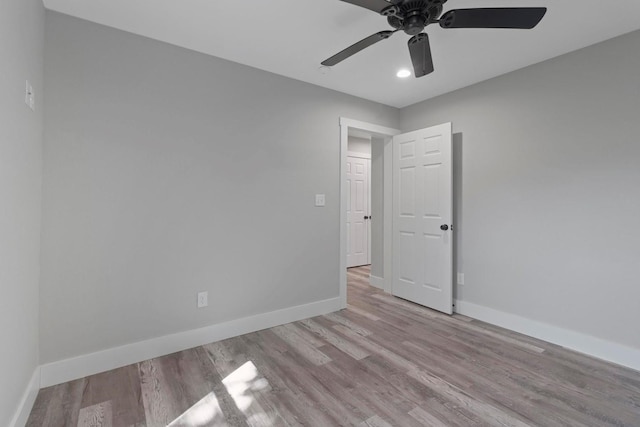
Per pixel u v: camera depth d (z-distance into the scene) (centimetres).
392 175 390
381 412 171
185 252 246
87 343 208
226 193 264
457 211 329
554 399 183
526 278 276
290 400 182
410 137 363
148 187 229
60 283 199
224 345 252
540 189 267
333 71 288
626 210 223
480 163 309
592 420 166
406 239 370
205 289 255
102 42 212
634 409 175
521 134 279
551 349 247
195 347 248
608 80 230
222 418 167
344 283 342
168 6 194
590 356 236
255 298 282
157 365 220
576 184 246
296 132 305
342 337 268
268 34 227
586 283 241
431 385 197
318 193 321
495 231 297
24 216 161
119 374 208
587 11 197
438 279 333
